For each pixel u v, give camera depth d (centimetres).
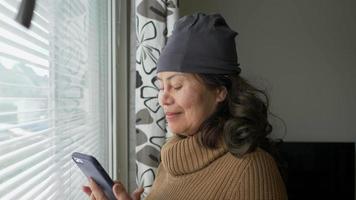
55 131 88
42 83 80
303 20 234
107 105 147
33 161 74
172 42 71
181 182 72
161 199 74
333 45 234
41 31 78
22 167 68
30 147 72
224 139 68
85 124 118
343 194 214
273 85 236
